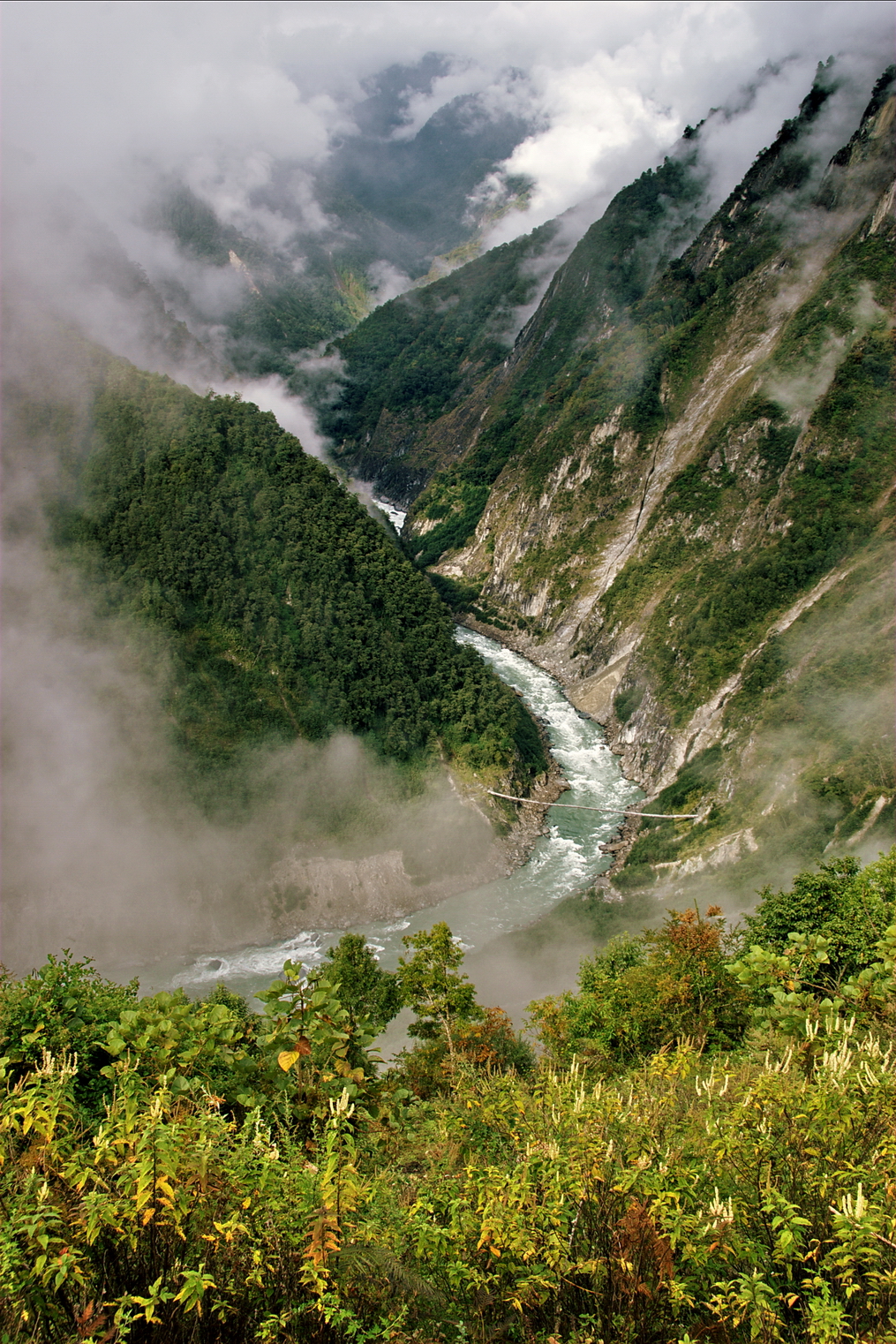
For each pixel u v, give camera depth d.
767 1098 11.31
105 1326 9.28
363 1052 19.12
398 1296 10.09
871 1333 8.58
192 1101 13.41
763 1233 10.03
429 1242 10.45
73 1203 10.11
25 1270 9.10
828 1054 12.08
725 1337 9.16
